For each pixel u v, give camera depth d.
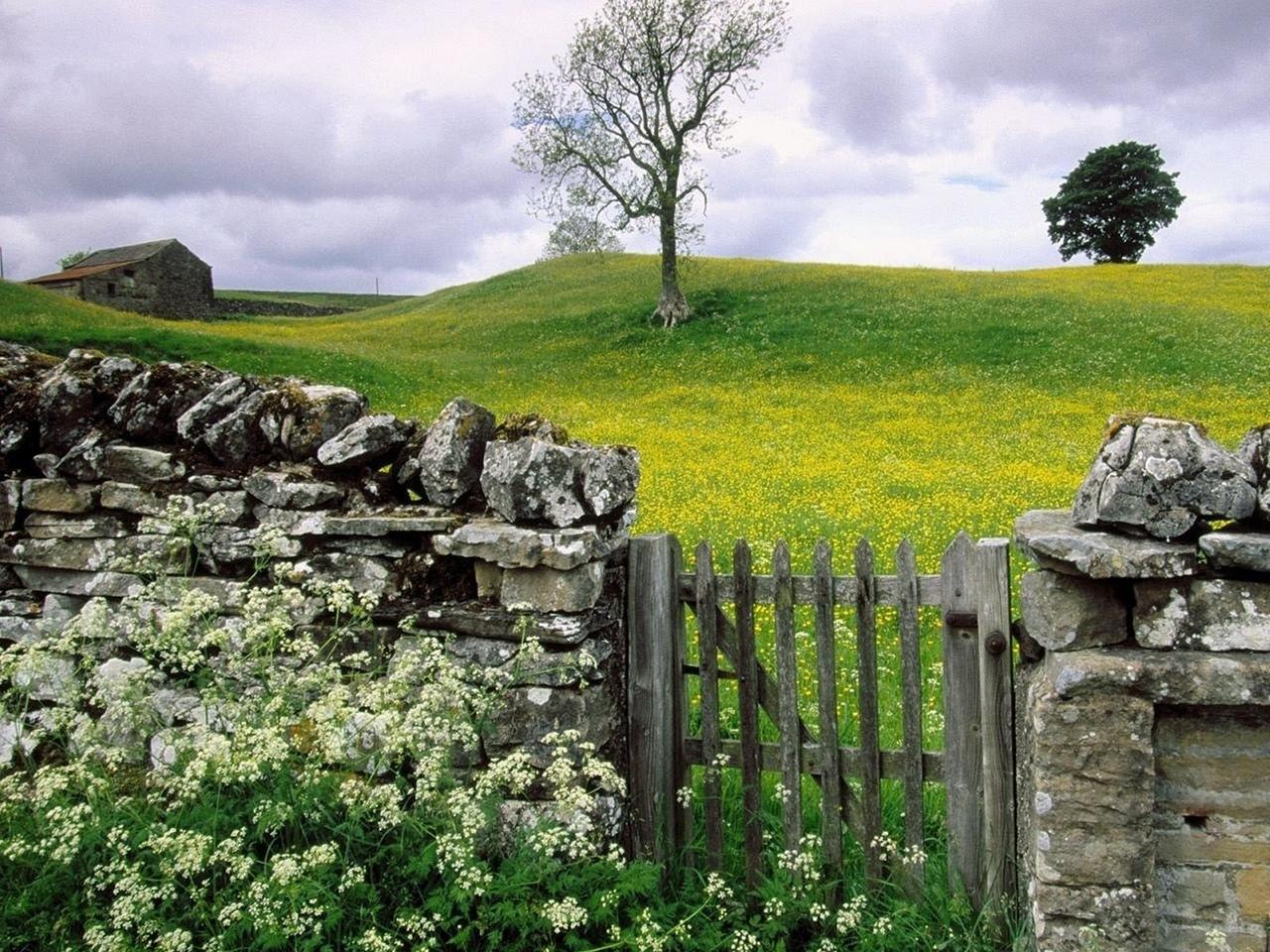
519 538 3.93
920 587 3.86
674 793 4.38
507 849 4.03
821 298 38.38
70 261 80.44
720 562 9.85
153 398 4.70
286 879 3.25
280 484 4.40
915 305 35.75
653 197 41.25
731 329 35.16
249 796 3.90
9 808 3.93
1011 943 3.66
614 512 4.19
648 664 4.35
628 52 40.59
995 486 14.27
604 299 45.75
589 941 3.69
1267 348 27.61
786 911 3.86
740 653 4.15
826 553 3.94
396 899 3.69
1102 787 3.22
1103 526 3.40
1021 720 3.67
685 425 22.09
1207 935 3.27
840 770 4.04
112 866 3.45
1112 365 26.80
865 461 16.97
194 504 4.54
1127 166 70.12
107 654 4.68
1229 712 3.23
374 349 35.34
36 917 3.65
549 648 4.02
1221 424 20.42
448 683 3.74
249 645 4.32
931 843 4.23
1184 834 3.30
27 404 4.85
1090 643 3.33
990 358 28.48
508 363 34.69
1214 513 3.22
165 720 4.55
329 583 4.23
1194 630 3.24
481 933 3.55
